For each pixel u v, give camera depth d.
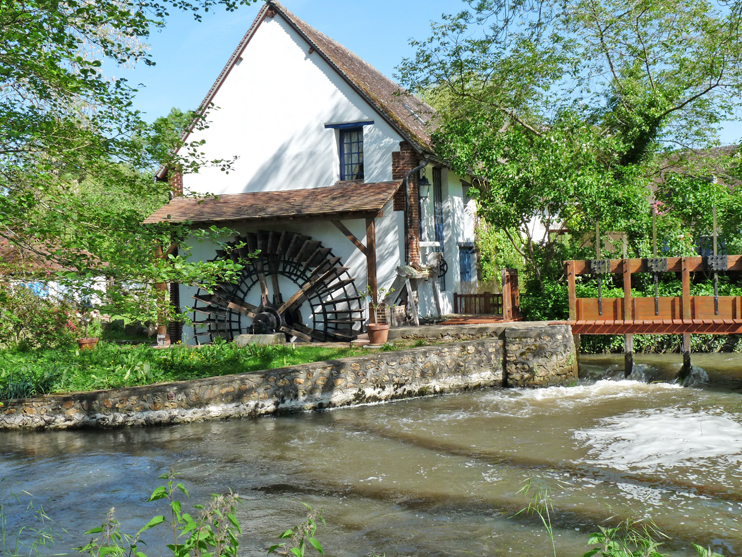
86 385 11.22
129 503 6.77
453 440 8.91
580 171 15.37
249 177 18.00
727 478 6.84
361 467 7.79
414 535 5.62
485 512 6.13
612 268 12.88
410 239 16.22
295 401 11.30
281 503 6.59
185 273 7.68
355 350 13.41
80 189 13.79
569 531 5.59
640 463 7.50
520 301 17.33
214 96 18.27
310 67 17.38
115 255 7.44
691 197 17.38
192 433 9.91
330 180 17.19
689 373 12.70
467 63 16.81
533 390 12.57
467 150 15.80
